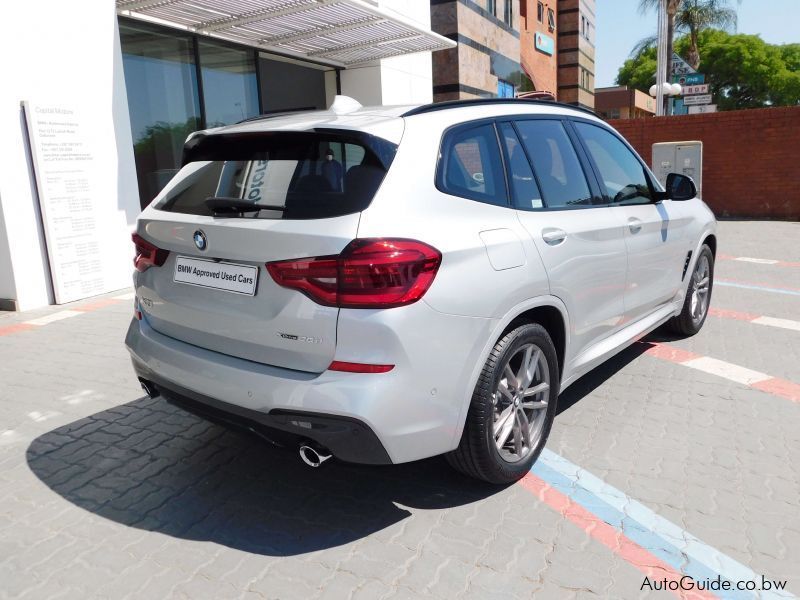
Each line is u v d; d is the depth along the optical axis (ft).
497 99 11.10
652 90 74.13
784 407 13.25
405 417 8.10
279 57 37.09
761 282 26.14
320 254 7.83
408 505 9.70
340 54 38.81
